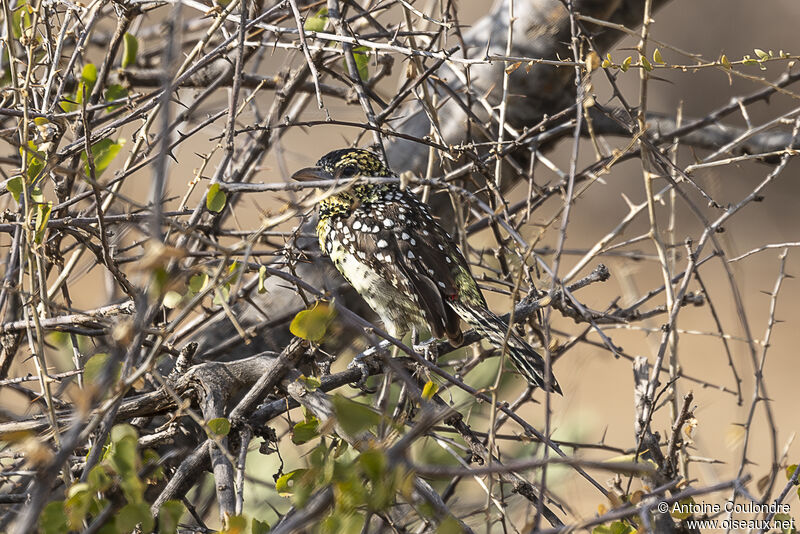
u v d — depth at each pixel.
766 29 32.97
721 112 10.42
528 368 8.36
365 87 9.62
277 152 9.82
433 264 9.54
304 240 10.56
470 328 10.43
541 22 10.27
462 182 9.66
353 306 10.59
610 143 16.30
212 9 8.06
